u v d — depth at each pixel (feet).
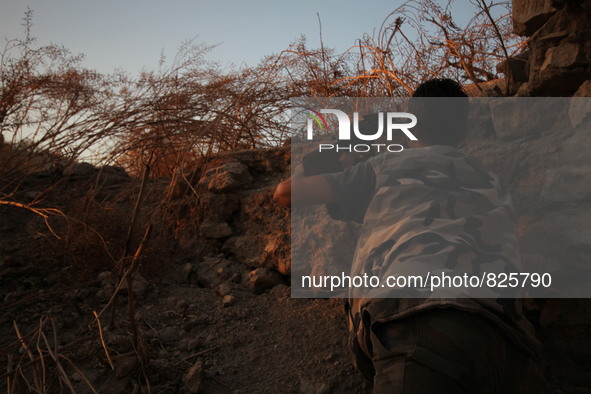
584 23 6.40
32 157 10.60
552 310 5.96
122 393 5.71
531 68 6.98
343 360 6.15
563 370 5.82
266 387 5.90
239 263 8.28
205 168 9.15
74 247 8.14
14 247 8.57
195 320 6.93
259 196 8.57
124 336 6.38
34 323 6.87
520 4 7.35
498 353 4.14
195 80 11.60
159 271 8.16
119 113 10.61
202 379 5.90
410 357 3.97
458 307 4.05
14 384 5.25
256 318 7.04
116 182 10.91
